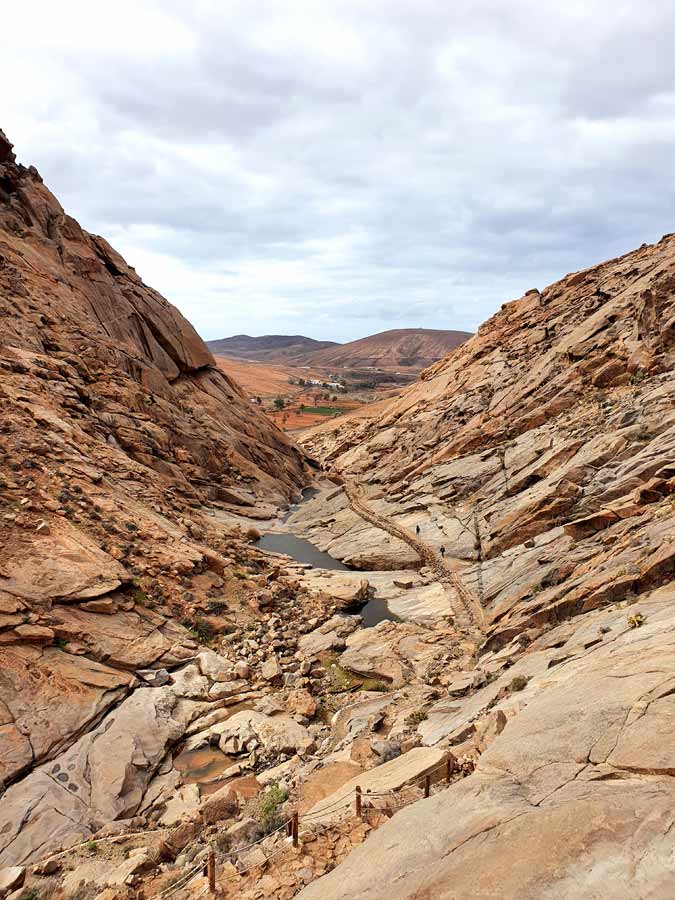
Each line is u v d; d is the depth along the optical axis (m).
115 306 53.84
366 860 6.59
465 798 6.90
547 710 8.38
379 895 5.55
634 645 9.77
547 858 4.90
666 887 4.19
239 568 28.94
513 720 8.77
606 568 18.38
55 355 40.31
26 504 22.42
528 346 62.94
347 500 49.75
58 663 17.03
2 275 42.94
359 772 12.58
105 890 9.58
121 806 13.26
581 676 9.34
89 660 17.84
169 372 56.75
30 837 11.87
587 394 43.03
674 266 48.38
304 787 12.12
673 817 4.91
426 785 9.57
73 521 23.59
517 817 5.81
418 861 5.87
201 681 18.92
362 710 18.02
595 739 6.89
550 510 28.80
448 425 57.31
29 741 14.22
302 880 8.23
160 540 26.19
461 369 74.19
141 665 18.67
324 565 36.91
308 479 64.19
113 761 14.41
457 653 21.55
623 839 4.84
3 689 15.30
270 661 21.30
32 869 10.87
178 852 11.03
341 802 10.27
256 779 13.92
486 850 5.40
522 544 28.22
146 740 15.55
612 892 4.32
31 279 45.22
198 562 26.20
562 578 21.22
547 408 44.66
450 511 39.44
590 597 17.05
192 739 16.28
